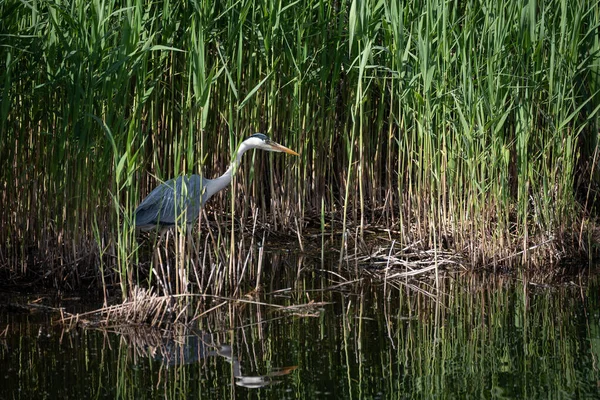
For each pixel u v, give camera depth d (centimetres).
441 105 1278
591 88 1423
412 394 791
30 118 1175
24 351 910
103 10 1027
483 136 1255
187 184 1198
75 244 1168
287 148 1316
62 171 1145
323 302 1126
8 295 1126
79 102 1052
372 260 1355
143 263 1264
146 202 1209
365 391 799
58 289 1160
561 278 1259
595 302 1122
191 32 1098
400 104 1410
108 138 1059
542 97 1375
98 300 1112
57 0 1086
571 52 1285
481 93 1228
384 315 1070
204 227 1454
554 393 788
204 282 1216
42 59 1110
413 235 1402
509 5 1246
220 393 794
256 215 1454
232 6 1125
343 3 1276
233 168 1196
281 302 1130
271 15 1221
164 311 1018
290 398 781
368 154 1539
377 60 1422
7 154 1154
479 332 995
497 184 1294
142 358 896
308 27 1315
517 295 1165
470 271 1303
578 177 1566
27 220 1213
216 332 997
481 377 837
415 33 1296
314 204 1559
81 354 905
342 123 1550
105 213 1186
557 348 929
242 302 1131
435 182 1383
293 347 940
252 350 927
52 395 788
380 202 1562
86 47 1043
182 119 1167
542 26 1253
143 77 1053
